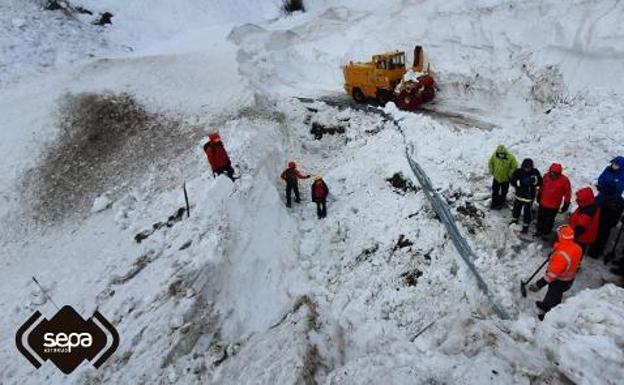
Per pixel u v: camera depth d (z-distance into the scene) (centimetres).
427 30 1947
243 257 1020
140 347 787
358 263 1098
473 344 616
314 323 859
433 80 1716
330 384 597
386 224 1154
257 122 1677
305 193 1395
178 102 1875
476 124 1481
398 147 1387
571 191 899
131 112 1819
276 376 678
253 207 1160
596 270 799
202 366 778
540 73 1532
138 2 3092
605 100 1275
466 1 1855
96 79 2031
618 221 811
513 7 1688
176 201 1248
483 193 1066
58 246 1248
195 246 990
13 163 1586
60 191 1477
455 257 968
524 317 624
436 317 873
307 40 2378
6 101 1900
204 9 3086
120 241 1172
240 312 919
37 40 2483
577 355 490
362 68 1733
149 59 2212
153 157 1568
